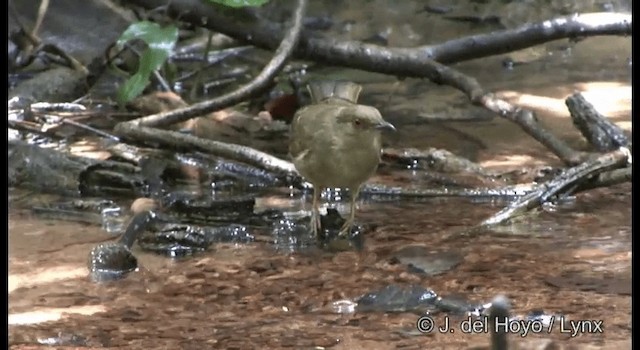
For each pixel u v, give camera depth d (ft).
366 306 28.27
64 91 50.83
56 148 43.55
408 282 30.04
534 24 50.44
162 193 39.34
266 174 40.42
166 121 43.19
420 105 50.37
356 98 38.40
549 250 32.58
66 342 25.82
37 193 39.34
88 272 30.96
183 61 58.08
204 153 41.60
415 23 66.54
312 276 30.71
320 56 48.65
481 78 55.47
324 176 34.17
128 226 33.94
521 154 43.19
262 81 44.55
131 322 27.22
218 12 49.16
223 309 28.17
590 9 67.62
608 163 37.52
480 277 30.30
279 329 26.66
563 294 28.73
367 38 64.23
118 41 46.14
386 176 40.81
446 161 41.34
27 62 53.57
